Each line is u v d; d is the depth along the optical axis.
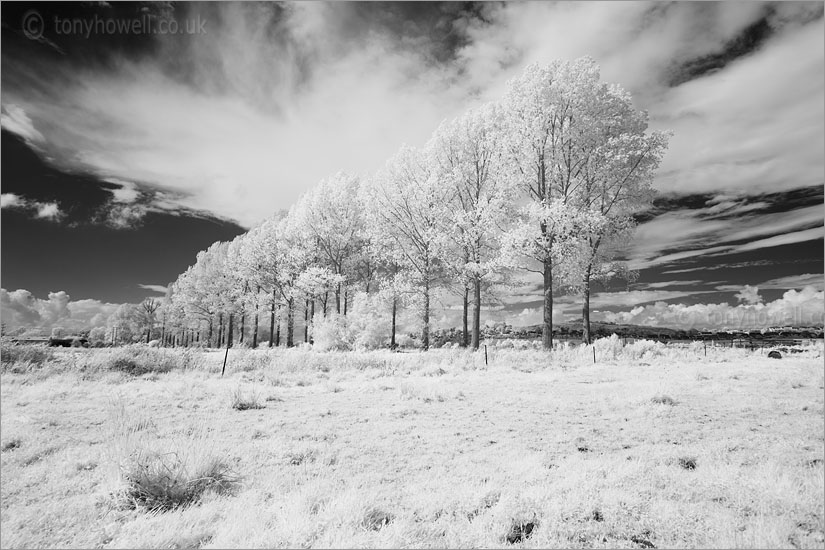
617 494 3.63
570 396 9.74
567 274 22.25
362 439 6.09
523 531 3.19
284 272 36.84
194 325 55.88
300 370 16.14
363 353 22.83
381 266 35.44
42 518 3.39
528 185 23.25
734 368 14.87
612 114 22.33
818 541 2.95
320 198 35.44
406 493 3.98
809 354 21.94
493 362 17.95
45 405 8.30
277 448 5.43
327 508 3.37
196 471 4.15
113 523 3.27
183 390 10.17
